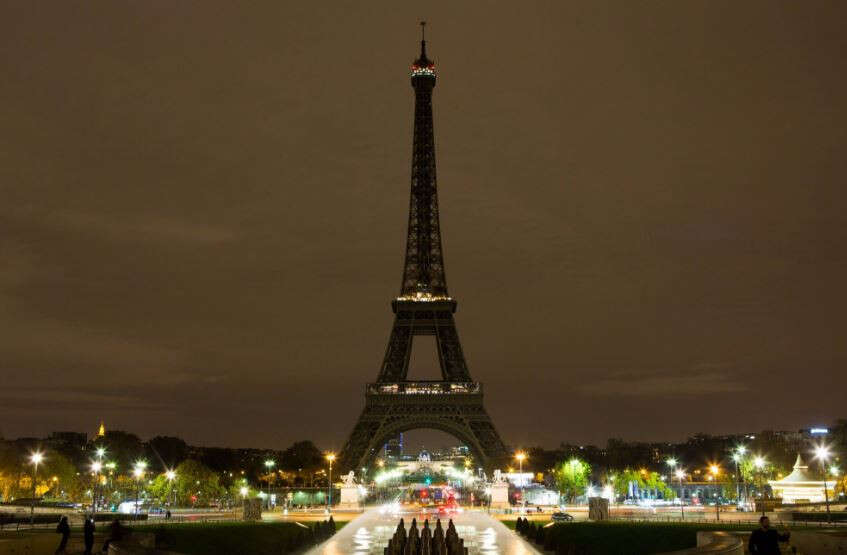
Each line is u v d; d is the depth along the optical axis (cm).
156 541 11156
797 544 10938
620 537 12838
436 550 10656
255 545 12850
